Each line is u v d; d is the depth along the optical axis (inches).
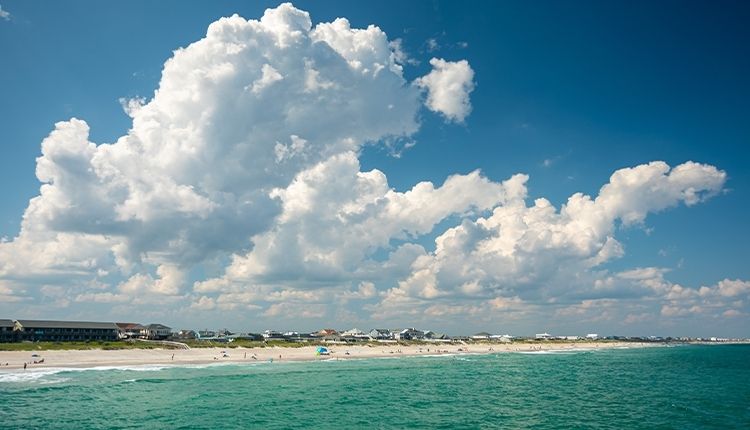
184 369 4662.9
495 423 2295.8
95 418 2258.9
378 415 2431.1
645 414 2578.7
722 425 2324.1
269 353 7170.3
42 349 5492.1
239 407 2581.2
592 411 2650.1
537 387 3713.1
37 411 2404.0
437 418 2385.6
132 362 5108.3
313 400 2869.1
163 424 2151.8
